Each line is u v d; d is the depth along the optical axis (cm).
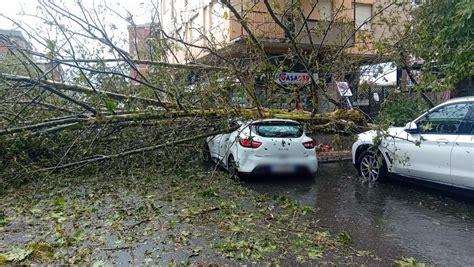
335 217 560
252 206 607
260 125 813
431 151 650
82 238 461
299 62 827
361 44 1059
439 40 830
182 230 492
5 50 713
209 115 739
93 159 714
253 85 727
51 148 749
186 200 639
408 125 698
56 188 726
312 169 826
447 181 629
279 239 460
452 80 810
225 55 762
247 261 397
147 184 754
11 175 714
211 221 527
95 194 681
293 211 577
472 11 726
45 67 689
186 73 754
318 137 1147
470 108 605
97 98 676
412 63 927
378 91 995
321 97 830
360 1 1577
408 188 741
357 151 842
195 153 883
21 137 673
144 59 770
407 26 880
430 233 489
